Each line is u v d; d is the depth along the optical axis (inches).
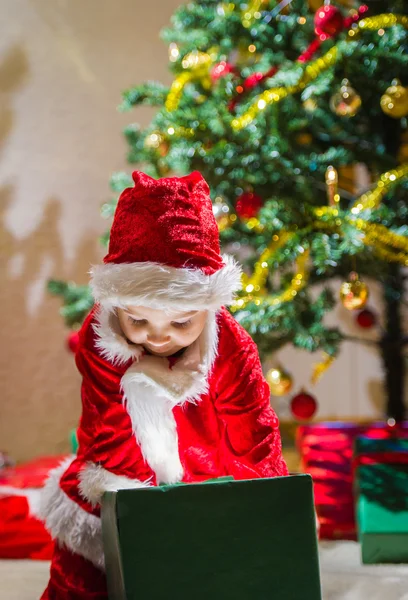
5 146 148.0
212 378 85.1
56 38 149.5
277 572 78.2
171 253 80.7
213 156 111.1
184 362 84.4
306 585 78.4
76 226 149.1
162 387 83.0
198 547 77.5
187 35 120.5
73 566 83.8
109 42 150.6
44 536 103.0
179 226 81.3
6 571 99.0
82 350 85.2
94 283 82.4
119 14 150.9
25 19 148.7
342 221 105.7
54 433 148.7
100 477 83.0
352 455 112.9
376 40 111.7
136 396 83.0
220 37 118.2
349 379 150.6
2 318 148.0
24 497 103.7
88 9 150.3
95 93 150.3
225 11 116.7
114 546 78.2
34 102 148.8
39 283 148.5
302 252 107.8
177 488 77.6
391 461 104.7
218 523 77.9
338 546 103.4
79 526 83.4
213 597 77.4
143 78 150.8
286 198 110.0
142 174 83.0
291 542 78.5
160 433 83.7
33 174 148.5
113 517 77.9
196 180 84.7
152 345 82.7
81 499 83.8
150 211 81.2
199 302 80.5
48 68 149.3
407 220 114.3
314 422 149.1
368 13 116.6
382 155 117.2
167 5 151.2
